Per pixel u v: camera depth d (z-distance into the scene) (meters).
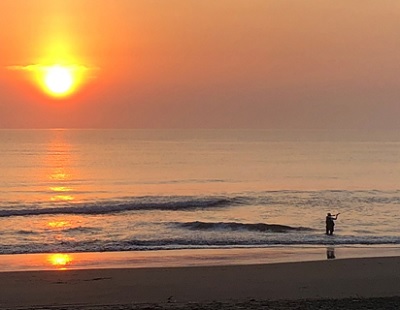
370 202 54.81
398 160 118.06
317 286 19.64
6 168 95.38
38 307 16.45
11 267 23.80
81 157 122.06
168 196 58.72
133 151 146.88
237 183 76.50
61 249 28.59
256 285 19.75
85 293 18.55
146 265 23.97
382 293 18.75
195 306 15.76
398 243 30.70
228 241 31.12
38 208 47.06
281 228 36.47
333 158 124.00
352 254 26.80
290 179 81.81
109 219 42.12
